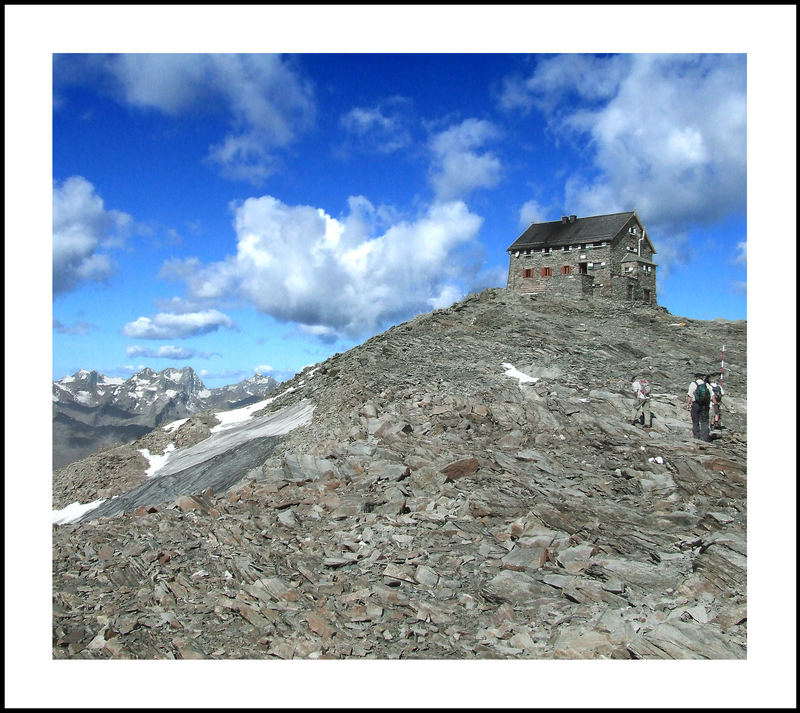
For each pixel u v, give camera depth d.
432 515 14.17
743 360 35.62
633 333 41.00
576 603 10.65
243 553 12.27
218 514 14.58
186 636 9.51
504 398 24.34
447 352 33.34
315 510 14.79
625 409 24.11
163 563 11.79
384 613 10.29
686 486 16.83
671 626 9.49
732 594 10.75
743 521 14.48
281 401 33.88
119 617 9.88
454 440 19.72
